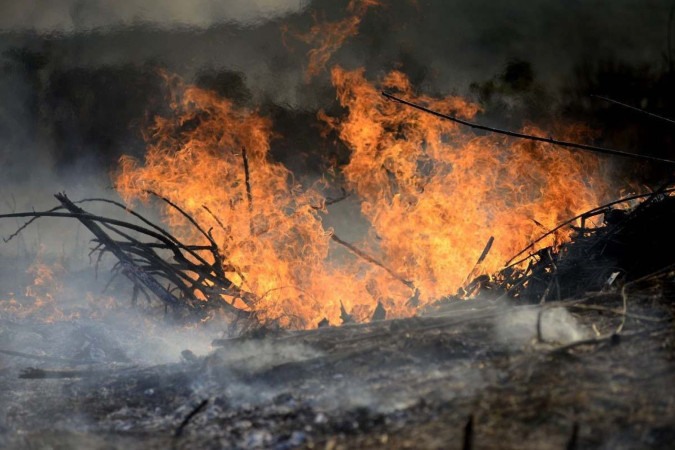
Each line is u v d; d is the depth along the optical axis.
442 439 9.50
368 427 10.30
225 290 18.08
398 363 12.05
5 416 12.77
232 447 10.49
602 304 13.27
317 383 11.90
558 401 9.91
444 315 14.09
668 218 16.03
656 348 11.01
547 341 11.91
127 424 11.91
